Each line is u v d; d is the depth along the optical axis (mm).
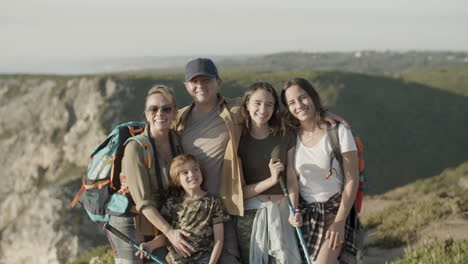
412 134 82062
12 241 55250
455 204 10820
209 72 4871
